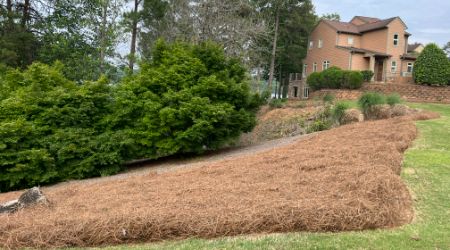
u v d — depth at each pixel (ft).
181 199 17.95
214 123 41.06
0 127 34.96
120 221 14.83
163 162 41.04
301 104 78.02
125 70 46.39
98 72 67.00
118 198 19.35
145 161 43.34
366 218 14.83
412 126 37.99
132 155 39.45
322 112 60.90
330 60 122.11
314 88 106.22
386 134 33.12
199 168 27.48
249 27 80.84
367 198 16.20
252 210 15.46
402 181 19.49
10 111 38.29
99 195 20.72
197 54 45.57
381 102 53.62
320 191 17.70
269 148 39.24
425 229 14.70
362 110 54.34
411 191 19.30
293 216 14.93
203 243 13.83
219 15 77.51
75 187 25.20
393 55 115.65
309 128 56.54
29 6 77.92
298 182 19.65
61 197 21.17
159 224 14.74
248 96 44.37
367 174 19.16
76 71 66.74
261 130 69.00
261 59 97.40
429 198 18.47
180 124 39.96
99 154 37.09
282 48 130.72
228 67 46.88
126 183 23.91
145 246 13.87
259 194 18.01
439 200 18.21
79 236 14.42
